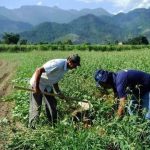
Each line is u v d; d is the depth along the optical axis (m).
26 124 5.85
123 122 4.12
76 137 4.21
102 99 6.11
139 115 4.60
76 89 7.38
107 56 16.33
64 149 4.07
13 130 4.94
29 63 15.33
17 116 6.35
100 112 5.13
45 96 5.59
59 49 38.34
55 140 4.36
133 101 4.80
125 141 3.83
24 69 13.02
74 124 4.81
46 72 5.42
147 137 3.92
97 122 4.63
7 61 24.91
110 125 4.19
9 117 6.78
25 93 7.56
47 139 4.41
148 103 4.75
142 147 3.85
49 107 5.58
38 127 5.13
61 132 4.53
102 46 36.59
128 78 4.64
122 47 35.88
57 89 5.66
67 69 5.46
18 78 10.70
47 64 5.41
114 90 4.86
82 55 18.94
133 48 35.75
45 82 5.56
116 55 17.05
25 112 6.32
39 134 4.62
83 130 4.39
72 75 9.03
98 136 4.12
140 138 3.96
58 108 6.08
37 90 5.45
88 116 5.35
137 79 4.68
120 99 4.59
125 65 10.91
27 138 4.54
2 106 7.89
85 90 7.33
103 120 4.50
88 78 8.91
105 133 4.20
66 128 4.61
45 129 4.78
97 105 5.57
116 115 4.55
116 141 3.93
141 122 4.17
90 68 10.47
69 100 6.14
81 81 8.34
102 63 11.82
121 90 4.61
